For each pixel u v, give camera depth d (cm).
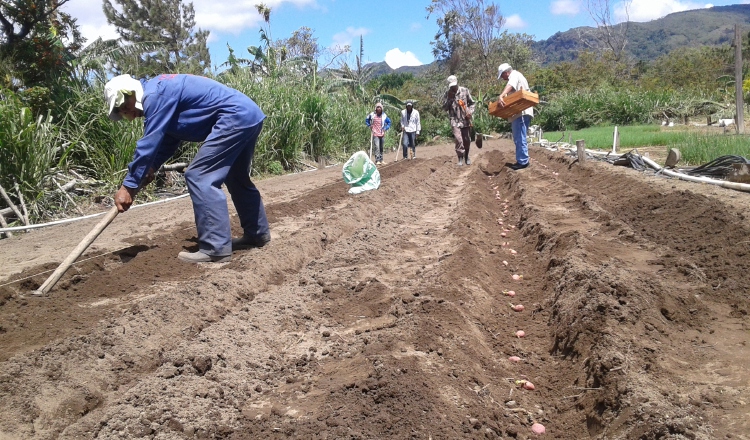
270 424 315
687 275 500
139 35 3152
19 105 966
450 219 824
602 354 365
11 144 901
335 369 379
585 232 646
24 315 461
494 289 562
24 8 1096
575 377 380
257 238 671
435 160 1681
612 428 306
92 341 393
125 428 304
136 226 827
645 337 396
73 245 710
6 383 339
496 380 385
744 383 334
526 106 1199
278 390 362
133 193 570
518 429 328
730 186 801
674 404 312
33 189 933
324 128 1797
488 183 1258
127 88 565
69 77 1161
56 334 429
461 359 388
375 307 486
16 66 1084
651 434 281
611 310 413
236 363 386
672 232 636
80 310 481
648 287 456
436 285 510
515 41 4959
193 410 326
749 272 489
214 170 608
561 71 4034
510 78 1205
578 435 328
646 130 2108
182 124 596
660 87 3481
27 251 693
